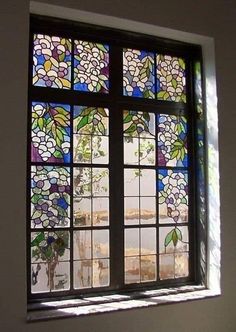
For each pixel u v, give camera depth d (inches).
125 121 124.2
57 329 102.9
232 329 125.4
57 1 107.5
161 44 130.3
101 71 122.1
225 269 125.2
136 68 126.9
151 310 114.3
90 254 117.1
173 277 127.8
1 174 99.7
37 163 111.9
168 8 121.8
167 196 128.7
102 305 112.2
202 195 131.0
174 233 129.0
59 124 115.5
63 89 116.4
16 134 101.5
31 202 110.7
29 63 112.7
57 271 113.0
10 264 99.4
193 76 134.3
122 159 122.7
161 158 128.6
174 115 131.6
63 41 117.7
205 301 121.8
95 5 112.0
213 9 128.9
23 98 102.7
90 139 119.0
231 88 129.6
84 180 117.4
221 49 129.2
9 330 98.6
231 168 128.0
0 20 101.3
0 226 99.0
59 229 113.6
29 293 109.2
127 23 118.3
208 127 130.0
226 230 125.8
